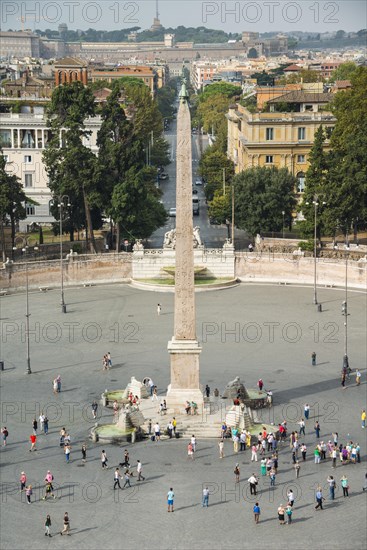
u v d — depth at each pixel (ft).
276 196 613.52
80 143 581.94
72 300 517.14
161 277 558.56
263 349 420.36
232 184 627.87
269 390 366.02
